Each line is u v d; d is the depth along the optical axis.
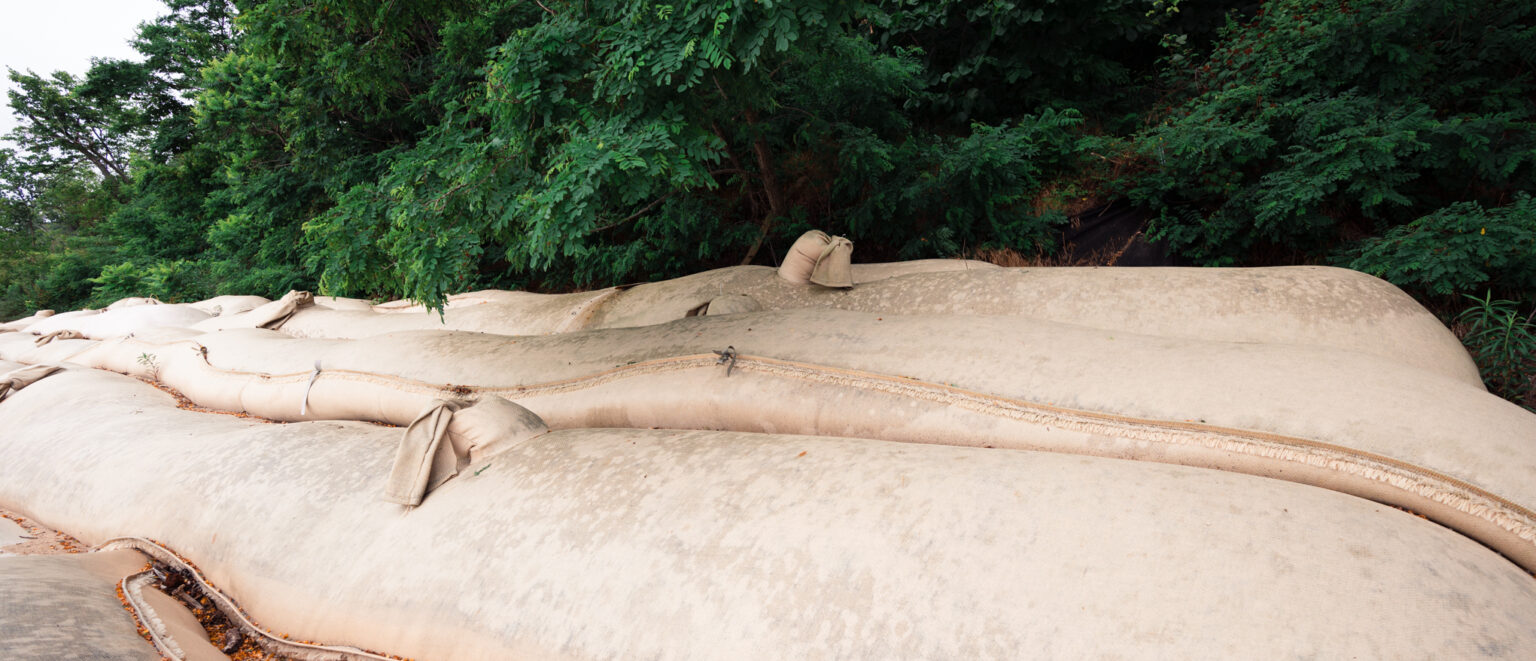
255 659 3.12
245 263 13.91
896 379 3.49
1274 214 7.04
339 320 7.88
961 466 2.66
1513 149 6.40
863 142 8.33
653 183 4.87
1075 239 8.58
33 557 3.19
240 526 3.48
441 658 2.78
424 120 10.55
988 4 9.36
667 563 2.55
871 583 2.26
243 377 5.62
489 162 4.97
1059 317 4.68
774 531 2.51
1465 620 1.86
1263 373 2.97
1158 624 1.95
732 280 6.19
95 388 5.57
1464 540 2.24
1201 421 2.84
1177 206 8.16
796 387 3.68
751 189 9.70
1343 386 2.82
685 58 4.46
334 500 3.39
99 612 2.79
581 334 4.94
